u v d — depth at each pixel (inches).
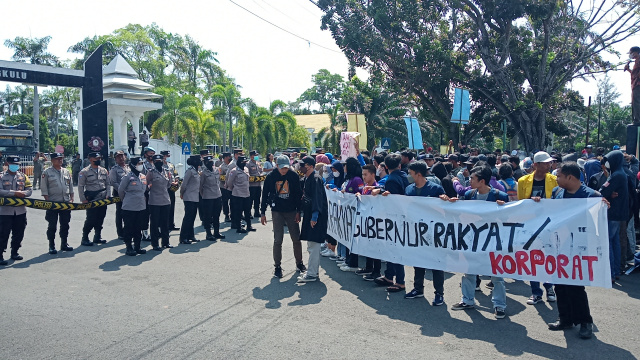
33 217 526.9
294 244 289.3
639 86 442.0
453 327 202.2
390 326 202.7
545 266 199.5
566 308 197.2
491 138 1282.0
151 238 353.4
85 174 365.1
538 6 825.5
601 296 246.1
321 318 211.9
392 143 1433.3
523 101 913.5
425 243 236.5
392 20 918.4
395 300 240.4
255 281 272.7
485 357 171.5
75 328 198.7
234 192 430.6
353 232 276.7
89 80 823.7
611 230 262.1
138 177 342.0
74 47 1940.2
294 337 189.2
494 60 957.2
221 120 1352.1
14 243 319.6
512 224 209.9
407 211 243.8
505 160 375.9
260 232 436.5
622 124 1983.3
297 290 256.2
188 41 2177.7
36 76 764.6
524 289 263.3
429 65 924.0
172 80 2025.1
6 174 321.1
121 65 1074.7
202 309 223.0
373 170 276.5
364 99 1428.4
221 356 171.2
